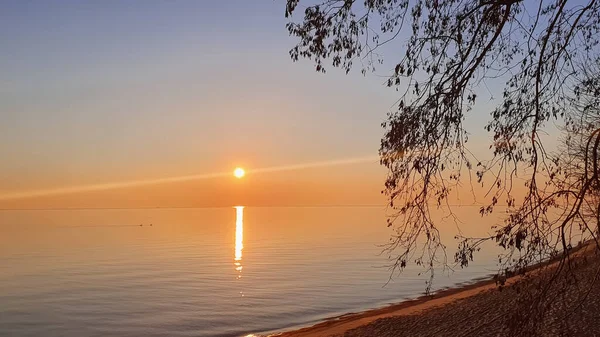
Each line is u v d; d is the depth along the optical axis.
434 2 6.34
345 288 42.97
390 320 23.22
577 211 5.67
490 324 19.25
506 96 6.22
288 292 42.00
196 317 32.66
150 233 154.75
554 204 5.78
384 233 137.25
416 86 6.07
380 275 50.47
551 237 5.78
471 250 5.90
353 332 21.98
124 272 59.59
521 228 5.80
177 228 187.38
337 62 6.66
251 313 33.31
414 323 21.92
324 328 25.45
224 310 34.78
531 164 5.87
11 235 150.62
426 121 5.91
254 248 92.00
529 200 5.83
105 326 31.03
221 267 63.06
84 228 199.88
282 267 61.28
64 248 99.50
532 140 5.93
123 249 95.12
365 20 6.59
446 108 5.92
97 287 47.91
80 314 35.06
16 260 76.00
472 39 6.19
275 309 34.47
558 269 5.85
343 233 139.00
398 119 6.00
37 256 82.56
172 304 37.91
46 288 47.88
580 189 5.70
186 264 67.56
